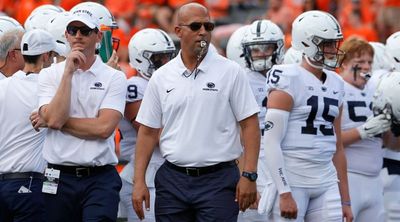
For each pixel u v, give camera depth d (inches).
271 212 1045.8
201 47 966.4
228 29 1866.4
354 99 1152.8
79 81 999.0
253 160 967.6
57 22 1128.8
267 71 1139.3
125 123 1142.3
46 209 1000.2
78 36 991.6
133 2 1866.4
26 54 1039.0
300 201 1032.2
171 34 1866.4
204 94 970.1
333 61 1037.2
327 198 1035.3
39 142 1034.7
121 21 1844.2
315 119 1032.2
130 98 1131.9
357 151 1145.4
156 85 985.5
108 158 1001.5
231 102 975.0
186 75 976.9
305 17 1039.0
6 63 1083.9
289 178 1032.2
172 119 979.3
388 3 1801.2
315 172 1032.8
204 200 970.7
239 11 2043.6
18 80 1032.8
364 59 1151.6
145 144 997.2
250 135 971.9
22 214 1031.6
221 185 971.9
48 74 1006.4
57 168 997.2
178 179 978.7
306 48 1034.1
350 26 1873.8
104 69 1009.5
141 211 992.9
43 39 1039.6
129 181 1148.5
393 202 1219.2
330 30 1030.4
